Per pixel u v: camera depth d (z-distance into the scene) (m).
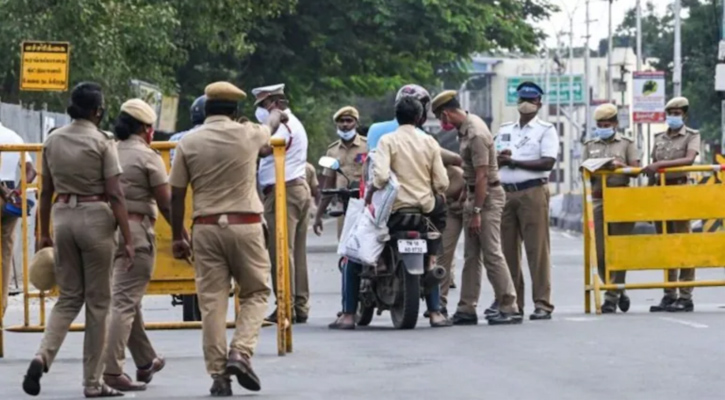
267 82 79.38
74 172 18.69
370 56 80.81
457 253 57.53
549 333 25.44
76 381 20.73
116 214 18.78
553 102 163.62
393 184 25.84
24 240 23.78
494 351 23.03
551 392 18.66
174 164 18.97
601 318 28.41
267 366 21.66
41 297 24.17
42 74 34.78
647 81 77.12
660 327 26.19
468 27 80.06
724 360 21.50
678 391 18.62
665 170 30.05
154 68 52.06
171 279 23.64
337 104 111.25
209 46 60.22
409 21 79.19
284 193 22.70
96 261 18.81
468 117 27.17
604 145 30.80
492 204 27.28
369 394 18.77
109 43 46.47
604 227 29.97
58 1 45.25
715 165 30.27
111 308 19.42
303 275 29.23
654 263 30.06
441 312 28.34
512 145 28.22
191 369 21.77
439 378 20.14
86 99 18.83
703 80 109.94
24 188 23.72
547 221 28.22
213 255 18.80
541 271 28.25
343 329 27.27
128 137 19.84
